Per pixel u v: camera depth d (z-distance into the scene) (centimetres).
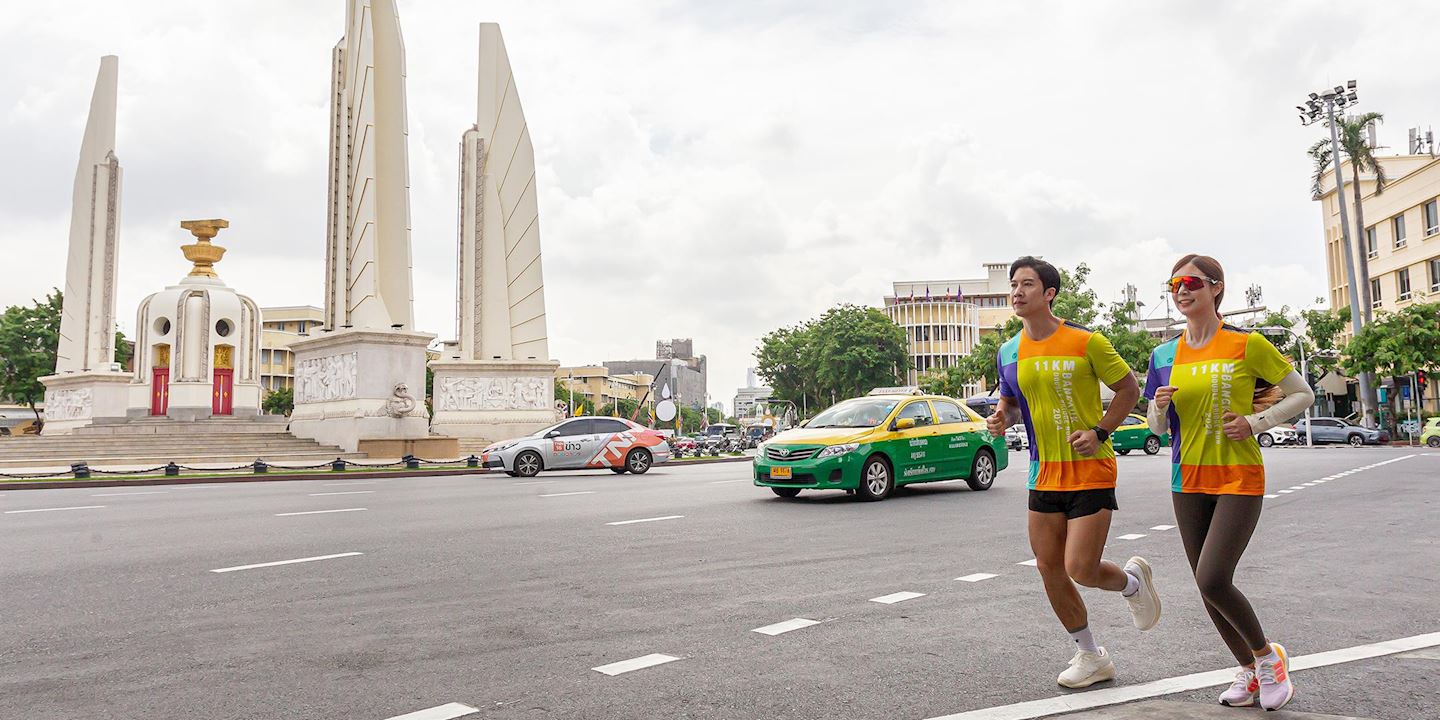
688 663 477
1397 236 4922
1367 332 4012
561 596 656
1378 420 4238
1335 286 5769
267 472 2397
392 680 450
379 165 3103
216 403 3931
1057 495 424
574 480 2016
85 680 454
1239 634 400
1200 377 405
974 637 530
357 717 395
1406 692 416
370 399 2942
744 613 598
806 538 955
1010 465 2370
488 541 941
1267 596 645
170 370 3875
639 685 438
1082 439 408
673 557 832
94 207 3916
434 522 1122
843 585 694
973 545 898
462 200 4072
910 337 10144
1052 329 433
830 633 542
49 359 5119
